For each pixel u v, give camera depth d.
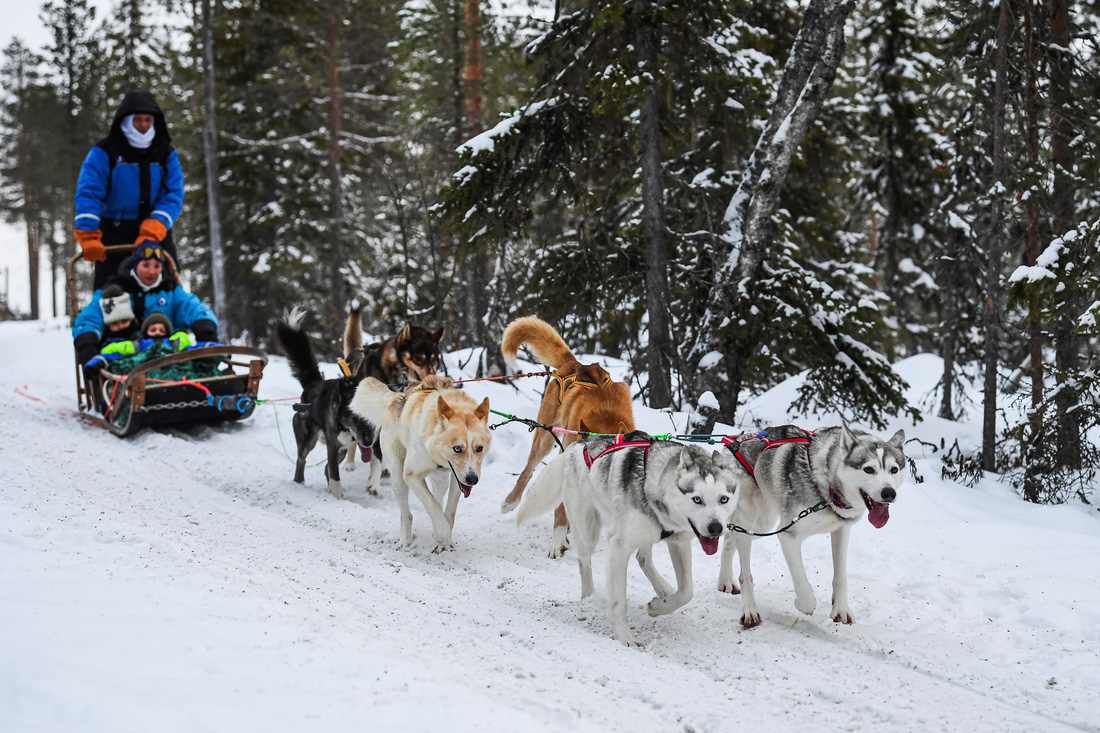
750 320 10.38
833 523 5.22
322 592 5.32
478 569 6.54
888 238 18.19
